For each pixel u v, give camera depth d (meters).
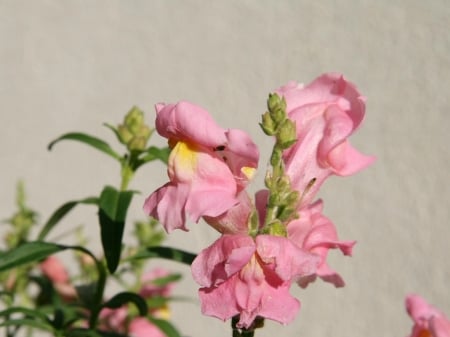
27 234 0.54
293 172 0.33
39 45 0.73
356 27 0.58
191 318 0.65
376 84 0.57
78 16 0.71
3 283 0.52
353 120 0.33
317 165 0.33
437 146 0.56
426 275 0.56
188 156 0.31
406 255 0.57
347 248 0.33
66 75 0.72
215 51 0.64
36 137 0.74
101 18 0.70
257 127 0.61
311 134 0.33
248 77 0.62
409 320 0.57
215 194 0.30
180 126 0.30
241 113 0.62
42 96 0.73
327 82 0.34
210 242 0.63
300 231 0.33
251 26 0.62
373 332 0.58
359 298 0.58
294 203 0.31
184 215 0.30
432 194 0.56
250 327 0.32
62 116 0.72
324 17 0.59
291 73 0.60
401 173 0.57
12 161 0.75
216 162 0.31
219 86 0.63
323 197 0.59
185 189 0.30
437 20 0.56
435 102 0.56
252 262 0.30
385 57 0.57
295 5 0.60
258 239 0.30
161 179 0.66
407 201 0.57
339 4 0.58
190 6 0.65
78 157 0.72
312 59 0.59
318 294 0.60
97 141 0.45
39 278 0.51
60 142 0.73
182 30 0.65
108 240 0.40
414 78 0.56
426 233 0.56
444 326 0.35
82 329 0.42
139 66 0.68
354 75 0.58
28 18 0.74
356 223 0.58
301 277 0.33
